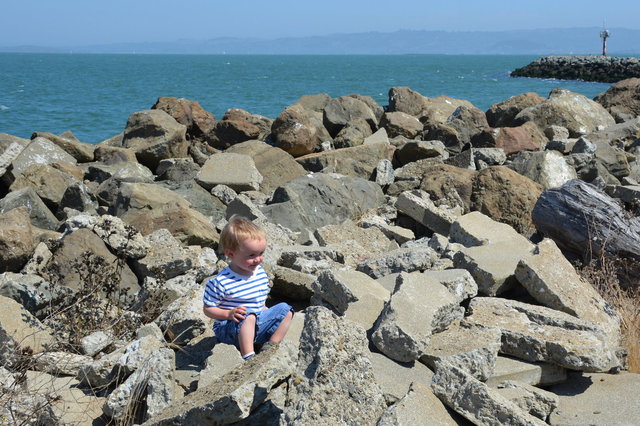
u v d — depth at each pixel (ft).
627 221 13.35
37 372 9.29
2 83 120.06
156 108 26.32
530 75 155.94
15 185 18.56
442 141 25.58
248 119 26.81
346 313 9.98
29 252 13.15
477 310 10.18
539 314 10.03
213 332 10.24
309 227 16.88
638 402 8.71
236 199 16.07
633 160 22.66
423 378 8.73
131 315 10.80
